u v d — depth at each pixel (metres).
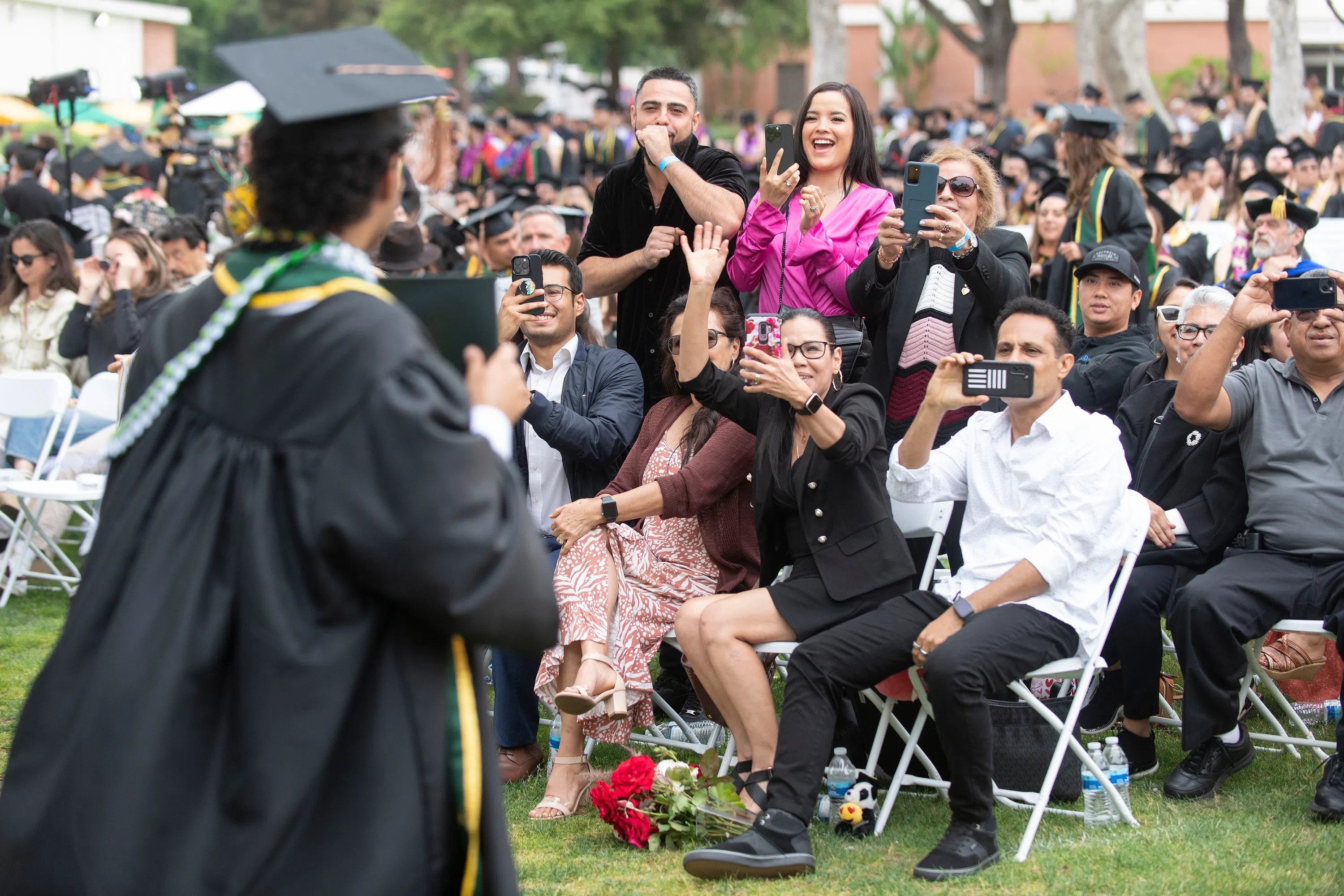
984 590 3.57
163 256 7.04
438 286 2.09
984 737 3.38
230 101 8.47
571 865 3.48
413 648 1.87
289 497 1.81
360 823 1.79
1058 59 34.25
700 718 4.76
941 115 21.92
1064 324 3.68
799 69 41.19
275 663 1.77
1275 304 3.95
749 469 4.14
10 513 7.22
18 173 12.86
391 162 1.98
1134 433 4.62
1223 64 31.00
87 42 23.66
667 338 4.37
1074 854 3.44
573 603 3.97
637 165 5.01
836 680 3.50
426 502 1.75
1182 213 11.79
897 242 4.25
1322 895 3.13
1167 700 4.73
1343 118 14.62
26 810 1.81
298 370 1.84
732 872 3.31
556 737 4.39
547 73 46.28
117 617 1.82
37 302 7.44
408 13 37.03
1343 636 3.74
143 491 1.90
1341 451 4.03
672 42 37.28
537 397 4.37
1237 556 4.09
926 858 3.35
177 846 1.75
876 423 3.81
